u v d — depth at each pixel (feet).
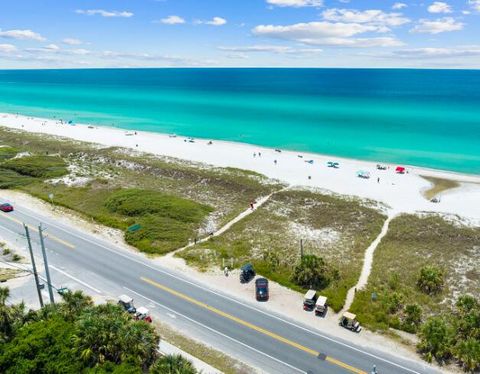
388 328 139.85
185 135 515.91
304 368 120.67
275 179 315.37
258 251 195.72
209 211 250.78
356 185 308.40
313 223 234.17
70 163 345.92
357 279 170.30
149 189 287.28
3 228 216.54
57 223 226.79
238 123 590.96
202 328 138.72
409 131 506.48
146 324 118.32
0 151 376.07
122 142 459.32
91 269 177.17
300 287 165.37
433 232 217.36
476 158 390.42
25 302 148.66
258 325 140.77
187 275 174.29
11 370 100.32
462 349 122.52
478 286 163.84
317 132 515.91
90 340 105.50
